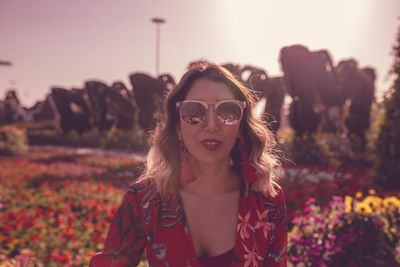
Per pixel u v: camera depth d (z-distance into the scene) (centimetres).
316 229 334
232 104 117
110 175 981
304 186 725
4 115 4728
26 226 428
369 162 1095
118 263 116
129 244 117
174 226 117
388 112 736
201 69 124
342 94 1256
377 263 296
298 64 1202
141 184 121
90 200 604
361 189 501
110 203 606
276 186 136
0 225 443
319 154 1156
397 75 721
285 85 1220
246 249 119
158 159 127
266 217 127
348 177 904
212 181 124
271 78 1229
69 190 705
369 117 1188
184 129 118
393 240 319
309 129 1214
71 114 2498
